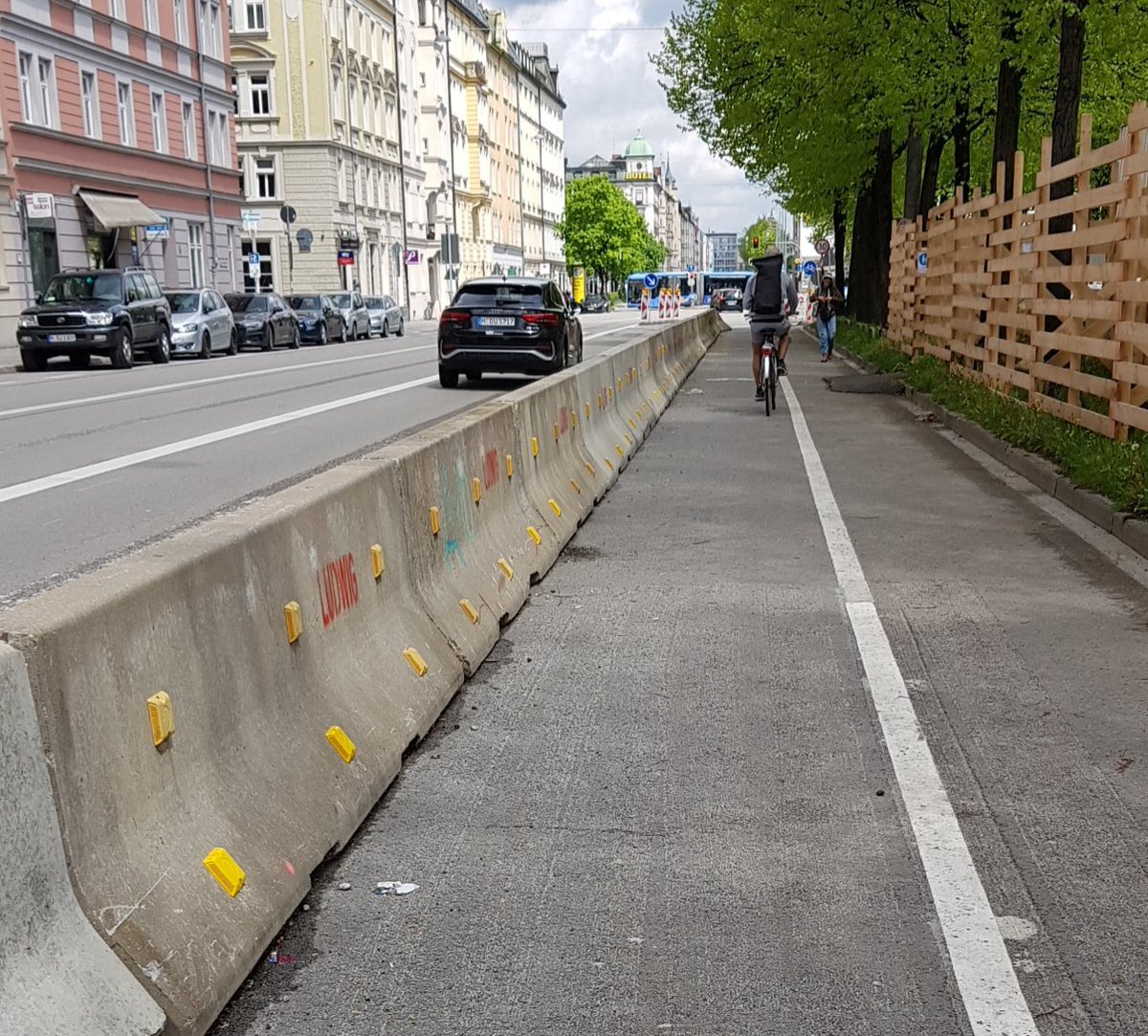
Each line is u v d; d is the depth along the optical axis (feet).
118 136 131.64
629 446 43.55
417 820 14.05
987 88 80.69
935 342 77.36
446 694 17.67
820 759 15.81
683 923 11.69
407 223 254.06
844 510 33.27
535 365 68.69
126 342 93.56
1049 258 46.42
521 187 380.58
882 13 80.38
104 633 9.51
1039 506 33.78
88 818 9.07
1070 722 17.03
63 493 33.63
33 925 8.25
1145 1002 10.33
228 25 162.50
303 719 13.41
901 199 141.69
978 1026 9.97
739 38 105.40
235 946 10.27
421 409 57.06
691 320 100.48
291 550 13.60
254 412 55.72
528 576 24.34
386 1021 10.09
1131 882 12.46
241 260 167.63
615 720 17.28
